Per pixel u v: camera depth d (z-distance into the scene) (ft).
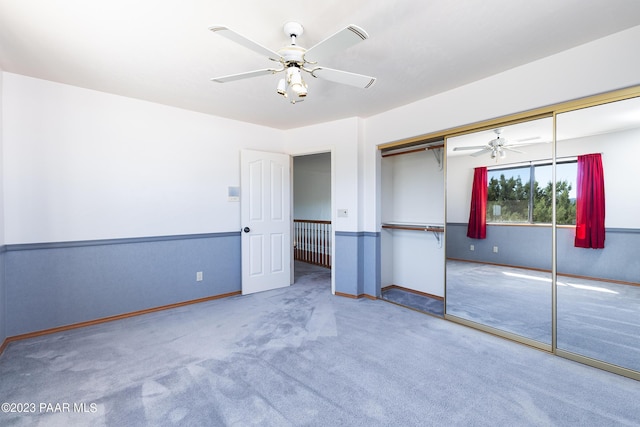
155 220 10.81
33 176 8.68
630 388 6.16
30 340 8.40
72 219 9.27
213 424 5.16
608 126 6.97
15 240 8.43
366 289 12.59
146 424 5.15
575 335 7.79
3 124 8.23
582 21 5.97
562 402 5.71
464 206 9.89
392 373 6.72
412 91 9.55
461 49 7.02
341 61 7.54
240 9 5.47
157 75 8.38
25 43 6.68
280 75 8.36
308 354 7.57
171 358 7.38
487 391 6.07
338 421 5.23
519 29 6.22
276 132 14.17
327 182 27.53
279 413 5.44
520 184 8.63
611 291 7.47
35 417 5.30
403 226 12.80
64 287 9.17
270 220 13.61
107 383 6.33
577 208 7.67
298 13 5.59
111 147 9.91
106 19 5.78
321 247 19.35
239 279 13.05
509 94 8.11
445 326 9.48
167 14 5.63
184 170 11.44
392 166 14.17
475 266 9.71
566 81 7.13
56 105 8.98
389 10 5.54
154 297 10.79
